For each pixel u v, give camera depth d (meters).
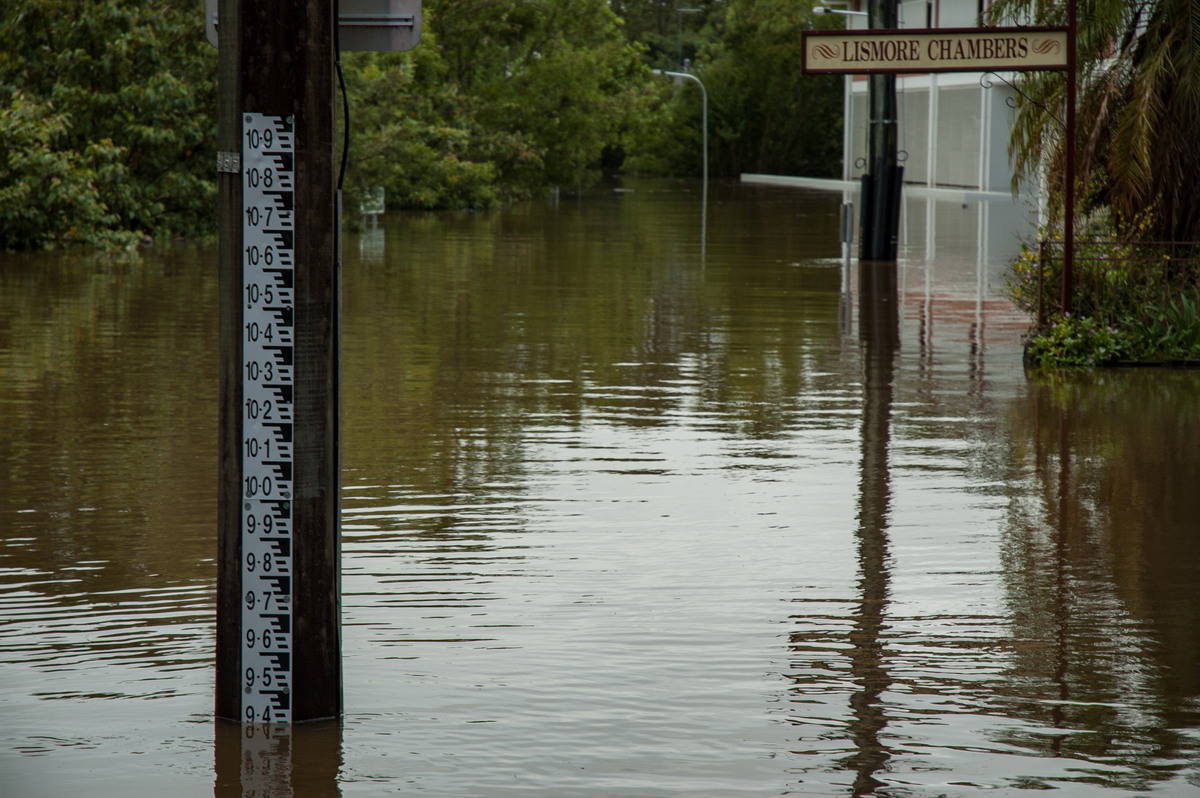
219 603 13.81
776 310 48.94
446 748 13.23
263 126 13.18
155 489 23.27
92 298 49.97
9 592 17.88
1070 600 17.80
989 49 34.53
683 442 27.38
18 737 13.45
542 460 25.75
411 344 40.41
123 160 77.19
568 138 140.00
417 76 123.06
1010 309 49.34
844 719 13.93
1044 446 26.97
